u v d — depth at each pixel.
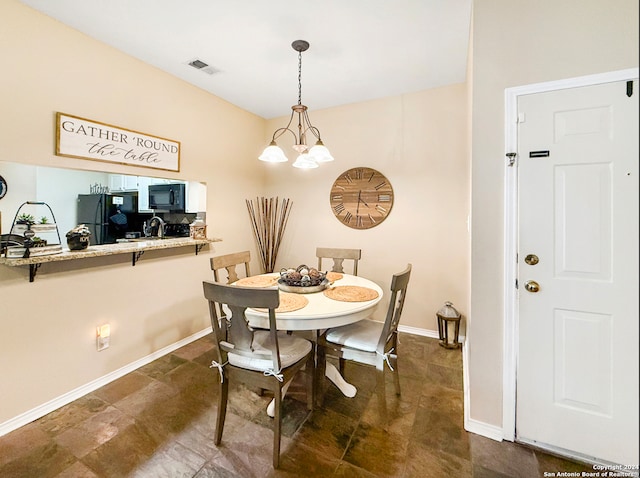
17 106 1.73
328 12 1.88
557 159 1.50
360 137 3.35
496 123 1.62
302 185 3.73
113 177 3.91
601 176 1.42
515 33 1.57
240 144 3.54
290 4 1.81
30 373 1.81
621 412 1.42
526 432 1.62
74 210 3.63
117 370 2.29
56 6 1.79
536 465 1.48
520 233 1.58
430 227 3.04
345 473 1.44
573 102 1.46
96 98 2.12
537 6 1.52
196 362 2.53
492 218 1.65
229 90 3.04
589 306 1.46
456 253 2.94
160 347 2.65
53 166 1.90
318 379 1.98
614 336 1.42
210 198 3.14
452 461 1.51
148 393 2.08
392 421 1.81
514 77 1.57
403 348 2.81
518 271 1.60
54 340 1.92
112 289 2.26
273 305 1.41
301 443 1.63
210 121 3.10
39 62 1.82
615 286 1.41
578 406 1.50
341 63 2.52
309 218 3.70
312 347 1.88
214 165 3.18
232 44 2.23
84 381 2.08
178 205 3.12
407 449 1.59
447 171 2.95
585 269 1.46
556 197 1.50
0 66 1.66
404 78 2.79
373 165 3.29
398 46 2.27
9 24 1.69
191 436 1.67
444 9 1.85
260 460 1.51
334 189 3.51
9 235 1.78
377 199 3.27
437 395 2.08
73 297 2.02
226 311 1.96
